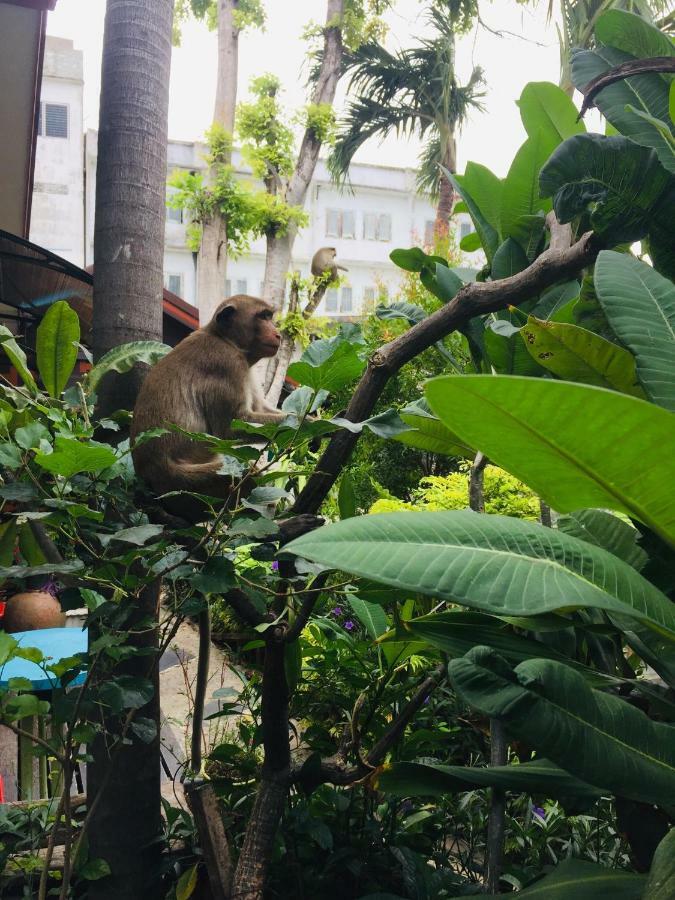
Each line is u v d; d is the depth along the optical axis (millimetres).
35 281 7465
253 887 2021
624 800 1952
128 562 1947
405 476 9305
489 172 2912
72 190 24797
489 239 2873
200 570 1887
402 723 2299
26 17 5605
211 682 5645
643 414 1133
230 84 15125
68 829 2133
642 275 1794
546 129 2885
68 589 2164
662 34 2373
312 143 13234
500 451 1319
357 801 2863
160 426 2820
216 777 2984
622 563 1392
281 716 2156
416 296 10672
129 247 2688
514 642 1821
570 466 1287
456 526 1359
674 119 2021
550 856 2805
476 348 2602
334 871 2582
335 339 1855
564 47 9531
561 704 1375
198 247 13711
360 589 2189
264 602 2037
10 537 2471
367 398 2070
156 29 2705
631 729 1415
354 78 16547
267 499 1906
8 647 1981
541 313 2680
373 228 28578
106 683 1990
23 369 2469
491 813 2205
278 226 12938
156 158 2729
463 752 3355
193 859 2568
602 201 1986
